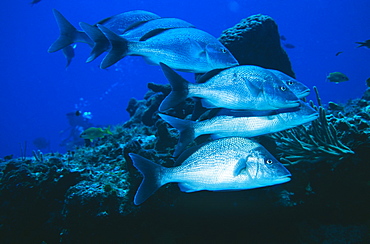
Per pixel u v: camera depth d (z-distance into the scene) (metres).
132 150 4.25
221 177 2.50
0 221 4.72
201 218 4.37
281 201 4.18
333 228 4.57
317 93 4.46
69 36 4.48
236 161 2.45
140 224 4.18
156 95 7.70
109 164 5.73
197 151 2.67
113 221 4.04
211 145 2.62
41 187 4.94
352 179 4.27
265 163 2.37
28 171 5.11
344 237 4.37
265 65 6.39
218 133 3.01
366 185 4.20
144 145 5.29
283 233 4.59
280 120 2.95
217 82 2.96
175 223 4.39
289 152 4.37
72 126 24.00
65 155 7.43
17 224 4.74
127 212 4.05
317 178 4.47
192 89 2.98
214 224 4.44
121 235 4.16
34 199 4.86
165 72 2.89
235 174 2.44
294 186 4.35
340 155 4.00
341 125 4.46
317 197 4.52
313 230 4.64
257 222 4.43
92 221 4.01
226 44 6.09
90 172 5.21
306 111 2.96
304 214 4.66
